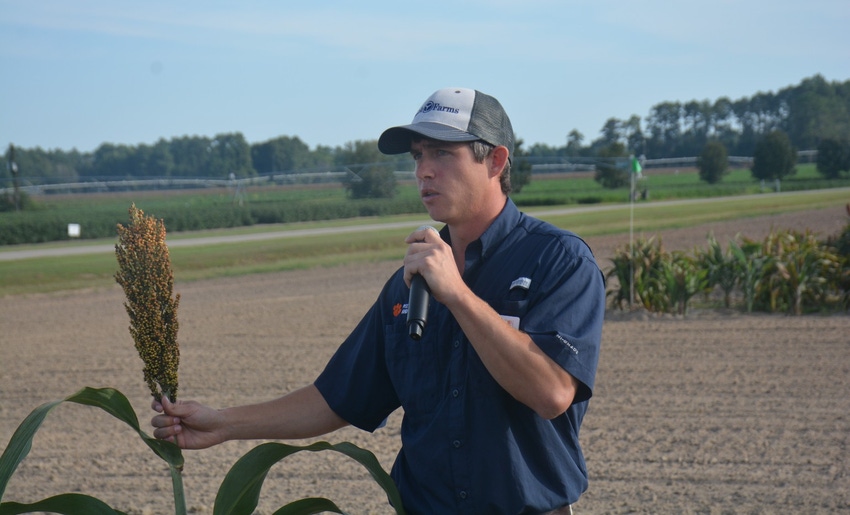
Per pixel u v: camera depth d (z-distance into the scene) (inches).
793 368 354.6
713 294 580.1
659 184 3198.8
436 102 97.1
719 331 445.1
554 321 91.4
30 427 89.6
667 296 508.4
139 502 227.8
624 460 248.1
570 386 89.0
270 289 732.0
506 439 92.7
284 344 451.8
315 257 1042.7
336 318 540.1
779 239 558.9
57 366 413.4
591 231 1255.5
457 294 85.1
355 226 1700.3
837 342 405.7
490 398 92.8
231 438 106.2
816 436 264.1
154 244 94.1
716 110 5324.8
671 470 238.1
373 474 98.7
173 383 98.0
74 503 95.2
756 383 331.6
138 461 265.9
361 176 2554.1
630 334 444.1
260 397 334.6
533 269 94.6
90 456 271.7
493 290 95.5
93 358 432.5
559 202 2367.1
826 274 515.2
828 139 3090.6
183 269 952.3
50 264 1022.4
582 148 4589.1
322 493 230.8
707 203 1975.9
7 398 351.6
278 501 224.4
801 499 213.2
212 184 3336.6
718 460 245.0
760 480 227.6
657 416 291.1
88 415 323.0
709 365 364.8
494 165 98.6
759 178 3127.5
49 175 4473.4
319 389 109.8
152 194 3235.7
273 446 97.4
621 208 1916.8
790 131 5039.4
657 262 518.9
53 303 697.6
